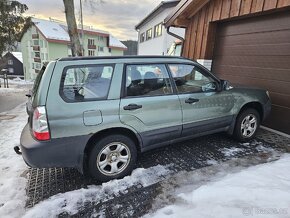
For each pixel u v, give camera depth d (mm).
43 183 2908
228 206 2264
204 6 6383
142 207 2428
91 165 2771
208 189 2576
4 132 5133
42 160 2510
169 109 3141
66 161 2631
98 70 2738
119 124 2797
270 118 4973
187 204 2408
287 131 4617
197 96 3398
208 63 6566
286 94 4574
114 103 2750
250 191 2480
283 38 4516
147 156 3588
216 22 6184
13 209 2412
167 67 3201
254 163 3328
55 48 35031
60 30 37406
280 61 4621
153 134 3100
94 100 2670
